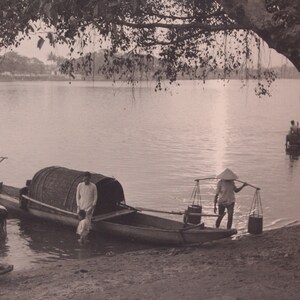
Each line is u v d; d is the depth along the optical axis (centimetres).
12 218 1869
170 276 1041
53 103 10894
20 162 3347
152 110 9444
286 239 1364
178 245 1451
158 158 3581
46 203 1772
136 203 2178
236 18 699
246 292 866
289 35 640
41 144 4306
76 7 821
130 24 1039
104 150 3988
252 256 1189
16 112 8181
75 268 1200
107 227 1578
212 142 4609
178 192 2406
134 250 1464
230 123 6775
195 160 3503
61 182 1769
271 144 4472
